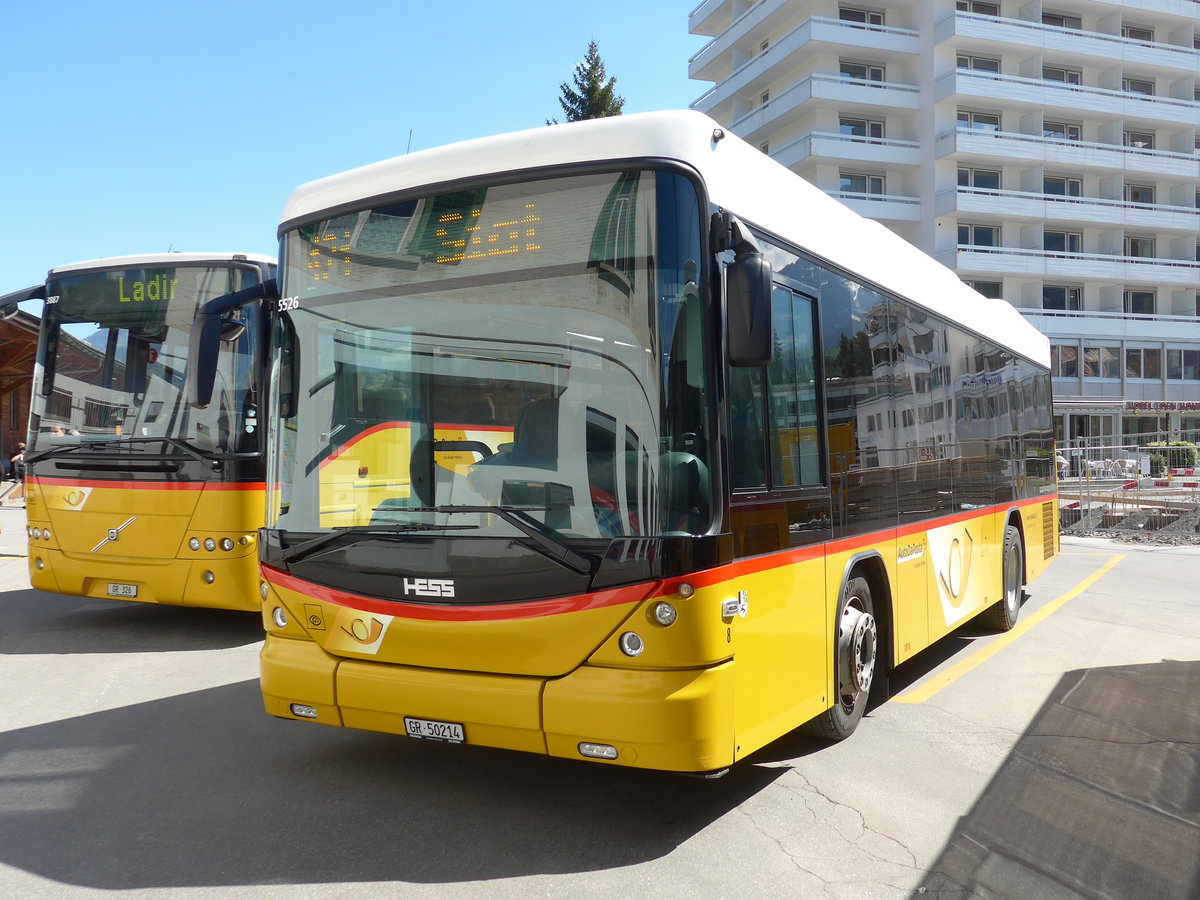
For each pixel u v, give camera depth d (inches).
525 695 153.6
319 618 175.8
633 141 159.9
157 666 287.7
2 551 587.8
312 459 183.9
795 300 195.6
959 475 304.2
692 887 144.7
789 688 180.1
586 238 161.2
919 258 285.3
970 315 333.1
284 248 194.7
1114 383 1914.4
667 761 146.7
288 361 191.2
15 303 337.1
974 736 225.8
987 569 336.8
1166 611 421.7
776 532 176.2
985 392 344.5
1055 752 214.5
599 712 148.4
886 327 247.9
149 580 313.9
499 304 166.9
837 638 204.5
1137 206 1911.9
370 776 192.4
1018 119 1854.1
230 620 365.1
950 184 1791.3
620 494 153.2
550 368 161.0
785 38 1764.3
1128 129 1972.2
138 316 324.8
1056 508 484.7
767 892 143.8
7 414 1048.8
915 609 255.8
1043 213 1820.9
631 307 156.3
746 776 195.0
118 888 142.7
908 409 259.3
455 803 177.8
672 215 155.6
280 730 223.8
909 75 1823.3
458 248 172.1
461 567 159.9
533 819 170.4
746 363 152.2
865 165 1781.5
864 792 187.0
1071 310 1903.3
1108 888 148.6
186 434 311.9
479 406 165.8
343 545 172.9
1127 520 866.1
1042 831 169.9
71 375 332.2
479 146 173.5
